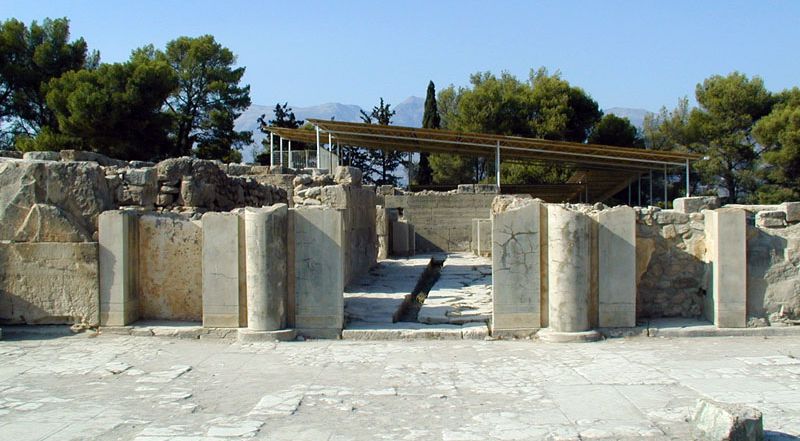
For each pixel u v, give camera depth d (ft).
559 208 29.01
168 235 31.60
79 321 30.60
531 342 28.81
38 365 25.20
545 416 19.06
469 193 92.94
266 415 19.39
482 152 111.34
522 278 29.50
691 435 17.30
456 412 19.53
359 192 53.11
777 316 30.17
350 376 23.52
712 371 23.71
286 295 29.84
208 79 140.56
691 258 31.55
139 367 24.93
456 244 90.38
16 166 31.40
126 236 30.63
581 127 159.12
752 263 30.25
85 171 31.99
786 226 30.32
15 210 31.12
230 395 21.43
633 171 126.21
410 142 108.68
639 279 31.50
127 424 18.75
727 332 29.53
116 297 30.37
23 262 30.73
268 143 179.93
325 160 95.25
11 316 30.73
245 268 29.81
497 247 29.53
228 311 29.78
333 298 29.68
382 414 19.42
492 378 23.08
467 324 31.50
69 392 21.84
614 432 17.76
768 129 119.55
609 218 29.53
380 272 55.52
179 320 31.53
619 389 21.61
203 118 142.10
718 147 132.57
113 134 106.32
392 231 76.84
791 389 21.48
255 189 53.93
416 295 43.93
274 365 25.14
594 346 27.86
